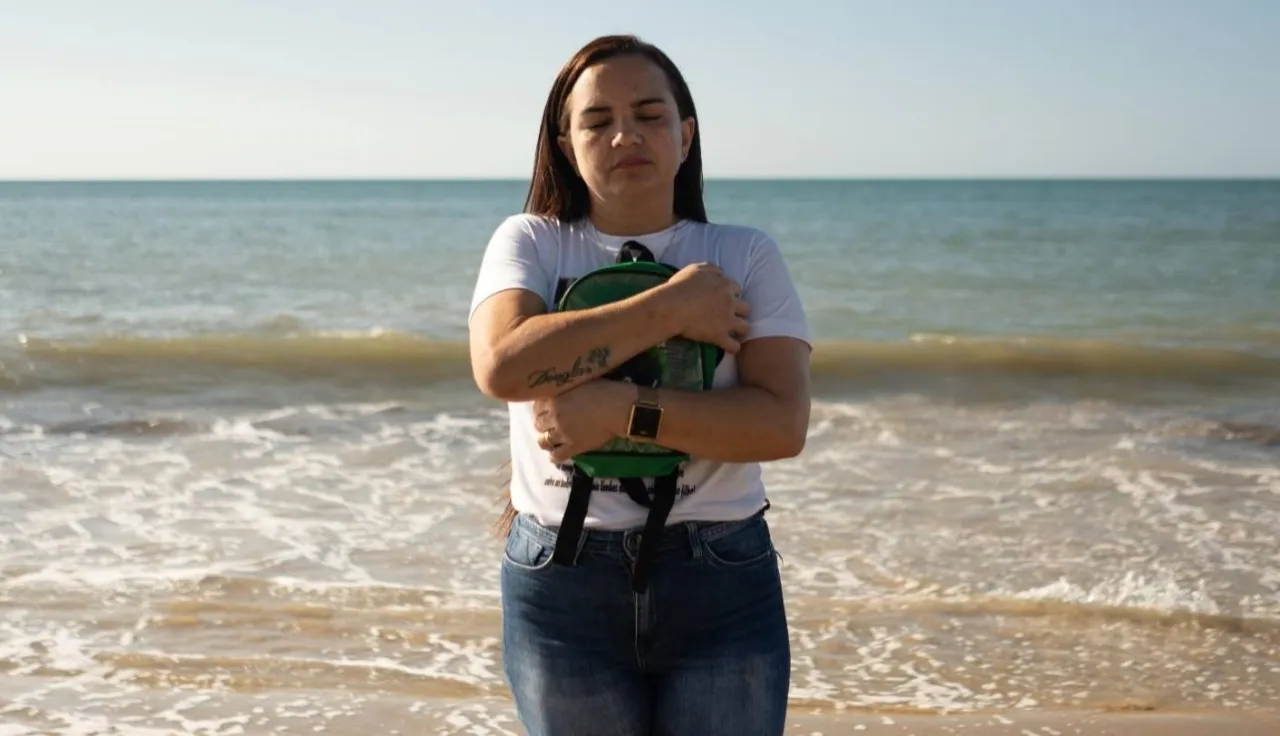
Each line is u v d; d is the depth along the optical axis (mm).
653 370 1964
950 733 3977
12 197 101625
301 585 5301
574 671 2025
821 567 5656
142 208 68500
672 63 2152
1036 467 7688
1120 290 21453
